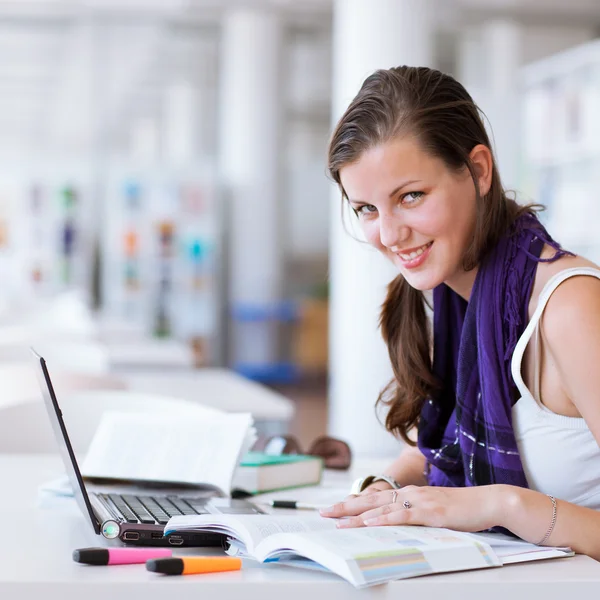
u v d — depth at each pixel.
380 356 5.62
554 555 1.36
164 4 11.72
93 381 3.36
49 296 12.36
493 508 1.41
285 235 13.39
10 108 13.07
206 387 4.09
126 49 12.91
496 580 1.23
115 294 12.41
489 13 11.89
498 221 1.59
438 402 1.86
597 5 11.52
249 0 11.64
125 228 12.41
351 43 5.70
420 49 5.65
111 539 1.46
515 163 9.58
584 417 1.44
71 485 1.84
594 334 1.42
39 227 12.38
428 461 1.83
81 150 12.74
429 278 1.54
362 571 1.20
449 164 1.49
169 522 1.45
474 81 12.61
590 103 8.18
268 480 2.03
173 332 12.55
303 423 9.64
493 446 1.57
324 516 1.51
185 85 13.50
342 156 1.50
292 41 13.55
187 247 12.52
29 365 3.42
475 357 1.61
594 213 8.14
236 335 12.88
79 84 13.04
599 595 1.24
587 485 1.55
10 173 12.38
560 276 1.47
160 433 2.04
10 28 12.33
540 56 12.45
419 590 1.21
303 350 13.17
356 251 5.63
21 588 1.22
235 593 1.21
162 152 13.50
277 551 1.29
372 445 5.62
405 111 1.47
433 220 1.49
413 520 1.42
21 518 1.71
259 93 12.38
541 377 1.52
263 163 12.52
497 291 1.56
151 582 1.21
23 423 2.83
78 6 11.62
